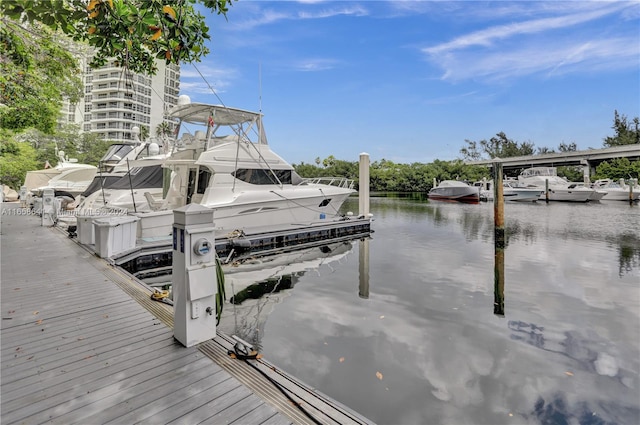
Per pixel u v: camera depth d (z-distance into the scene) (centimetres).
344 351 339
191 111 930
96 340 270
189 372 223
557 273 672
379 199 3584
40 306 348
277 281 634
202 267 265
